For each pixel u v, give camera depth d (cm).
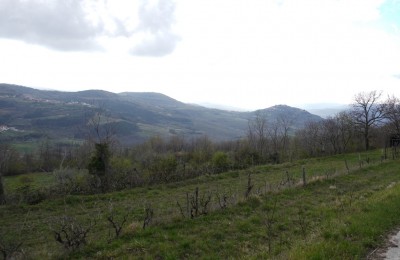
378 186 2489
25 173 6425
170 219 1616
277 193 2258
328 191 2388
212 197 2550
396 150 5762
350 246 1002
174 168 3953
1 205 2473
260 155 5781
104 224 1875
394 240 1101
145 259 1168
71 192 2981
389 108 7475
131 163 4875
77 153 5947
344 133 7362
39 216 2233
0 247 1235
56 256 1260
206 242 1341
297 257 913
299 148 7288
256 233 1435
